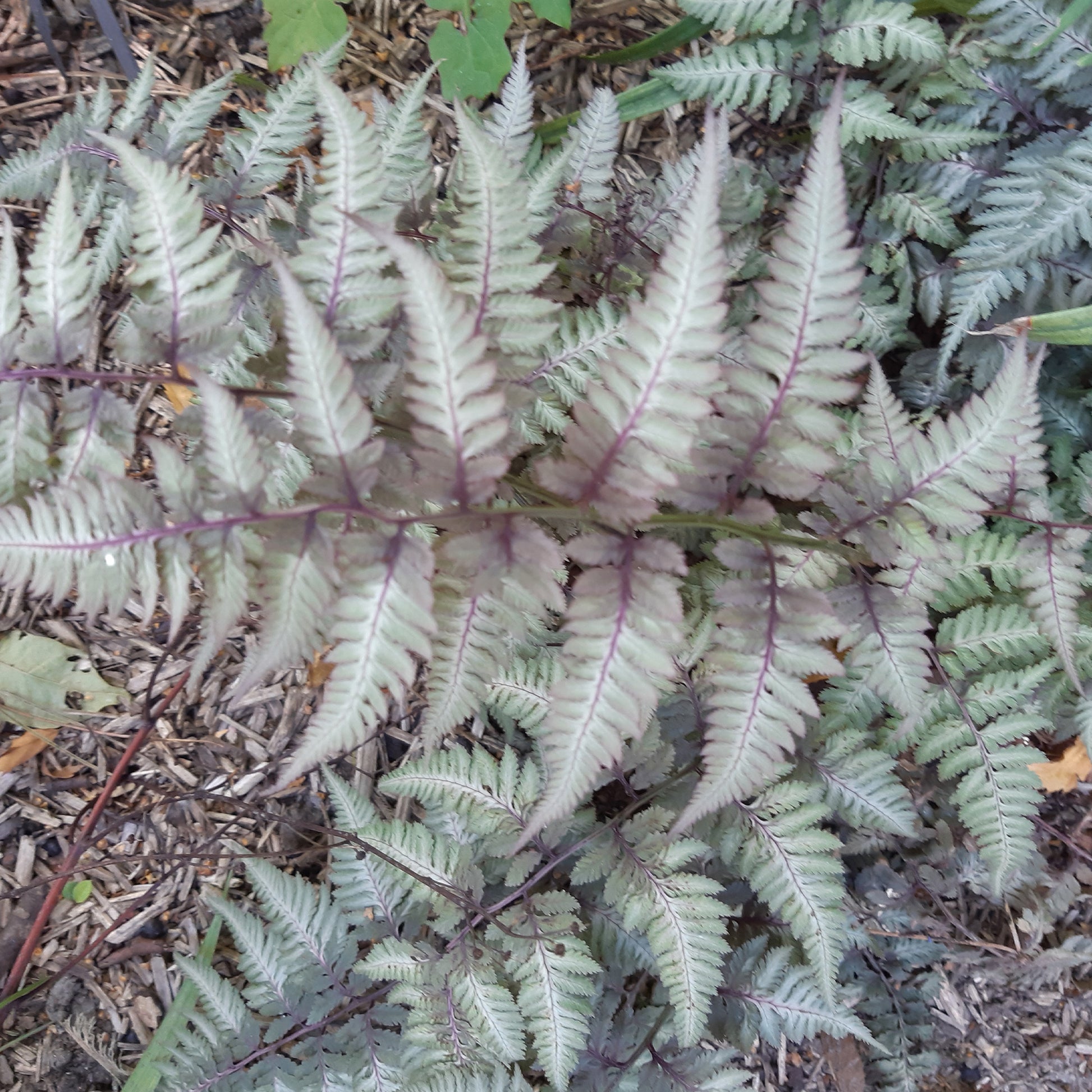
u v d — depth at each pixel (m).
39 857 0.44
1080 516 0.43
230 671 0.46
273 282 0.36
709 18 0.43
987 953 0.46
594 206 0.41
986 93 0.44
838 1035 0.39
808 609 0.28
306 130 0.36
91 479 0.28
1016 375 0.29
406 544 0.26
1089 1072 0.46
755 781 0.28
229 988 0.39
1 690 0.44
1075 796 0.48
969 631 0.40
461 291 0.28
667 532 0.41
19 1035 0.42
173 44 0.50
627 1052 0.39
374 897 0.40
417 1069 0.38
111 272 0.36
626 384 0.26
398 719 0.46
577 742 0.26
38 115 0.49
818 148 0.25
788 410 0.27
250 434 0.25
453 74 0.44
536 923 0.37
